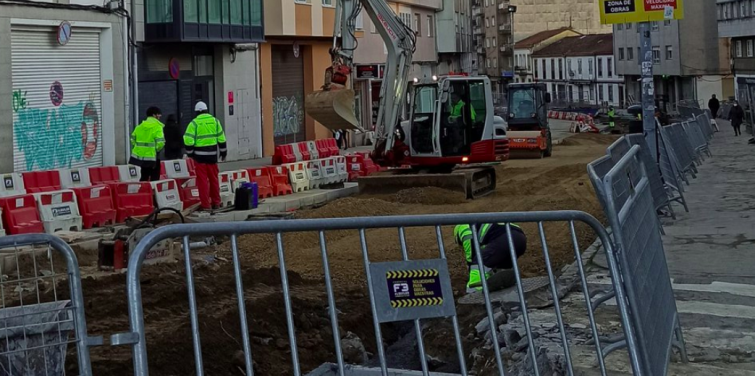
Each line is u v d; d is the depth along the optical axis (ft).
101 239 44.50
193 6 92.58
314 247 47.50
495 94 319.06
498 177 92.58
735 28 238.27
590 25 439.22
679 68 262.67
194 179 64.49
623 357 22.67
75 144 80.07
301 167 76.89
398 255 43.91
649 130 49.90
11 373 15.99
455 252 43.80
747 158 85.87
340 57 70.44
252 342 28.84
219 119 103.96
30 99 74.84
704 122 118.83
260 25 105.70
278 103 119.65
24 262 35.58
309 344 29.55
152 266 39.09
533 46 384.06
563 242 44.19
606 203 17.65
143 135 62.90
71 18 77.92
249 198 64.54
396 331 32.60
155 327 29.22
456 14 227.40
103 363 25.68
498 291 30.53
